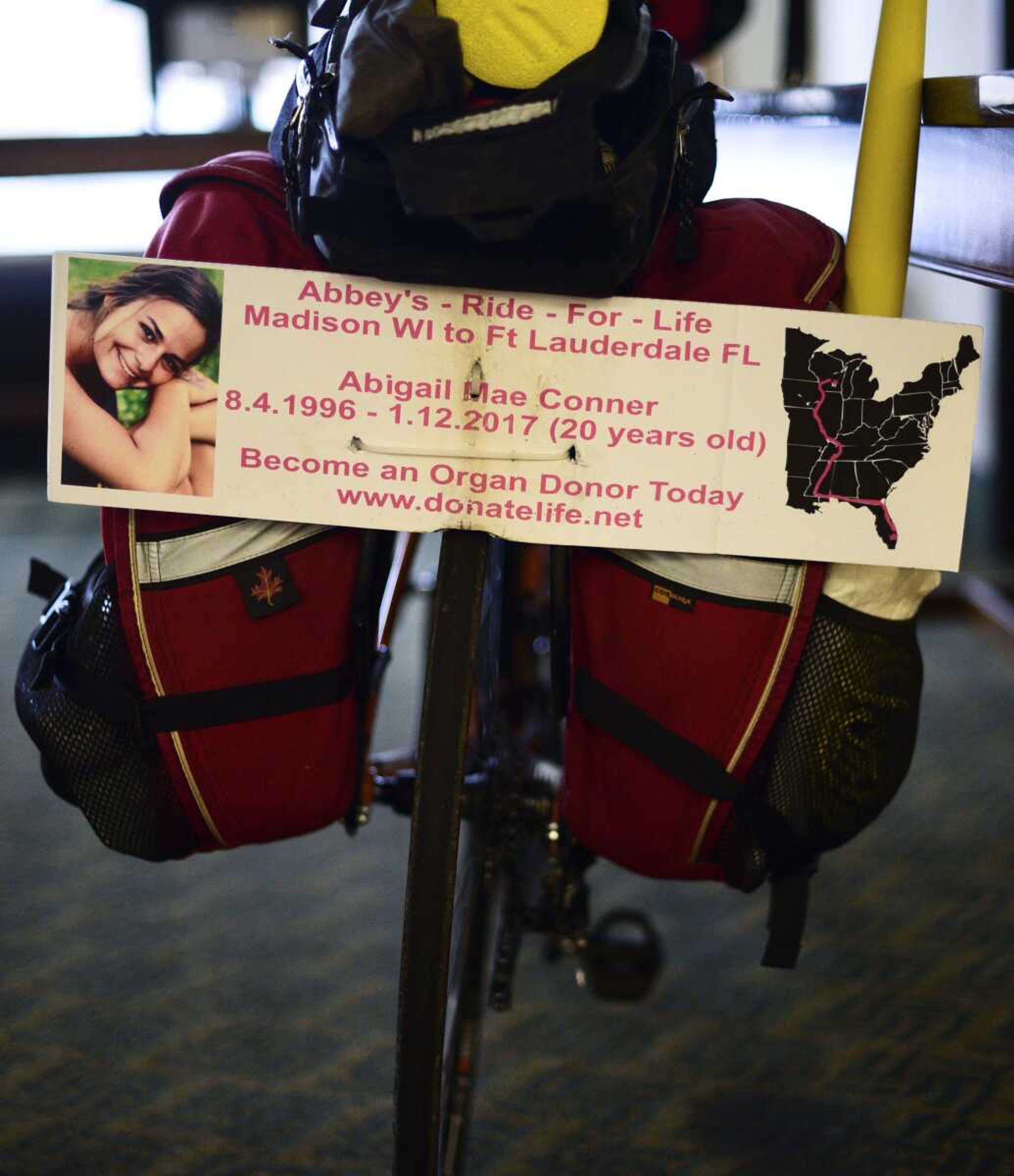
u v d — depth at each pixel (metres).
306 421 0.87
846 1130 1.37
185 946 1.69
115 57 5.80
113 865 1.89
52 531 3.25
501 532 0.89
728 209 0.95
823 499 0.88
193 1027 1.52
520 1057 1.49
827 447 0.87
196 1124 1.36
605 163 0.84
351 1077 1.44
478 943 1.19
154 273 0.86
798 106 1.37
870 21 4.14
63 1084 1.41
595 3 0.81
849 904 1.81
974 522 3.36
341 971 1.65
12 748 2.23
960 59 3.44
